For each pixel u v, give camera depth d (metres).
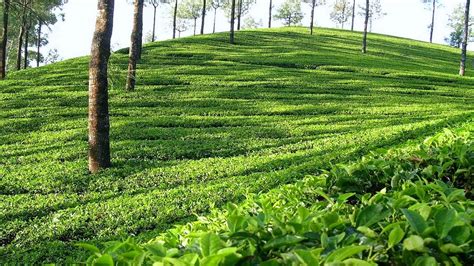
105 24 12.56
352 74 32.12
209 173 11.98
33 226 9.11
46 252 7.91
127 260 2.40
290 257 2.07
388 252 2.28
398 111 20.59
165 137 16.53
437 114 19.83
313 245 2.39
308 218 2.70
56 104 22.06
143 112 20.41
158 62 32.94
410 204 2.98
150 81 26.78
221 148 14.98
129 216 9.16
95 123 12.75
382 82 29.42
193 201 9.65
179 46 40.03
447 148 4.83
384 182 4.20
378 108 21.30
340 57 39.81
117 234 8.52
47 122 19.03
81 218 9.26
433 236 2.29
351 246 2.02
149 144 15.43
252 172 11.94
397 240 2.20
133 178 12.05
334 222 2.60
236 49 40.44
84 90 24.95
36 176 12.37
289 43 47.03
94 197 10.80
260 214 2.82
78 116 20.06
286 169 10.79
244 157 13.59
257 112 20.59
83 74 29.09
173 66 31.77
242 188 9.84
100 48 12.59
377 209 2.62
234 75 29.25
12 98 23.22
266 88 26.20
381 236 2.39
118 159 13.78
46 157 14.31
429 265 2.02
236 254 2.14
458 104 23.27
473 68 47.34
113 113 20.19
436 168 4.25
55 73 29.64
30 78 28.34
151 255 2.46
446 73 37.97
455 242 2.26
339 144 13.42
